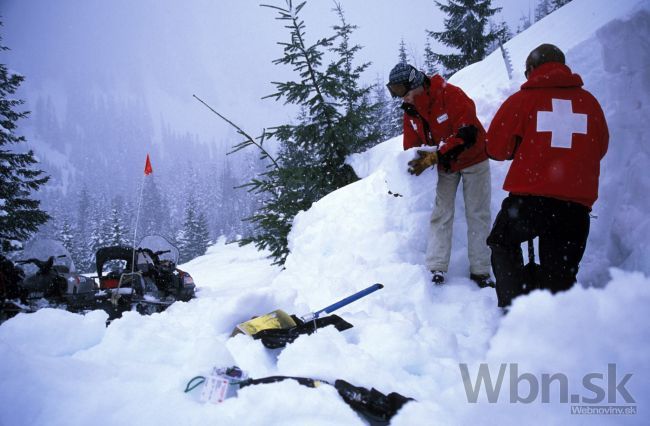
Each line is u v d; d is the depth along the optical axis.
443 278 3.89
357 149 6.68
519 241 2.83
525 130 2.79
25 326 2.72
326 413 1.89
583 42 4.20
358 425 1.83
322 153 6.48
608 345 1.96
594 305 2.04
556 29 9.68
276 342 2.65
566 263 2.65
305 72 6.16
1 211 16.41
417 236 4.39
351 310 3.48
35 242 4.75
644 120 3.37
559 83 2.75
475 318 3.20
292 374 2.32
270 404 1.93
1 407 1.86
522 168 2.76
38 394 1.96
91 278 4.85
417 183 3.91
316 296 4.01
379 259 4.30
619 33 3.53
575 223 2.66
